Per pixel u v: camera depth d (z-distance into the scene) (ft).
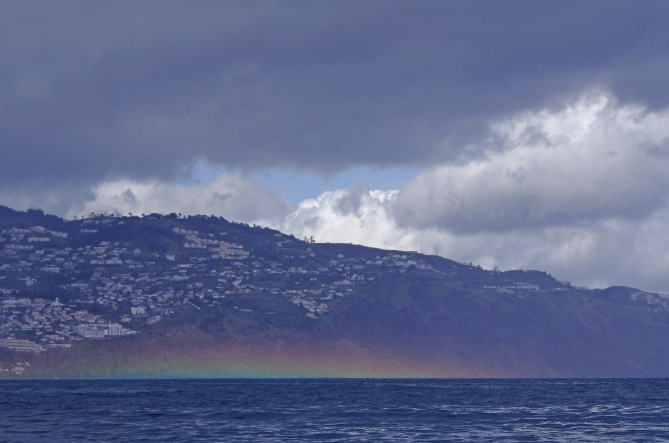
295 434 338.54
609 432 348.18
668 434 341.00
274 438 322.75
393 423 393.91
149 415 453.99
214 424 388.16
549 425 383.24
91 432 348.38
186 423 394.73
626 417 433.89
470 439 320.29
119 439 319.47
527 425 382.83
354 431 351.46
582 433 344.08
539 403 590.55
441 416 442.91
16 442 312.50
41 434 341.00
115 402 615.16
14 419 429.38
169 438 322.75
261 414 459.32
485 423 394.52
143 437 326.85
